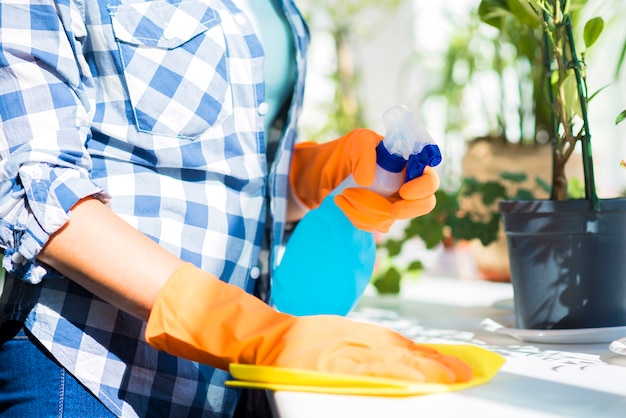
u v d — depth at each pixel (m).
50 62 0.87
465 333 1.07
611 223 0.96
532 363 0.82
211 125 1.01
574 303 0.97
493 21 1.21
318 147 1.23
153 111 0.97
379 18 3.39
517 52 1.60
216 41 1.03
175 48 0.99
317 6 3.02
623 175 2.10
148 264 0.79
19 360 0.90
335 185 1.14
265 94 1.14
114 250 0.79
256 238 1.08
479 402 0.65
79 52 0.94
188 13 1.01
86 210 0.81
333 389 0.68
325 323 0.78
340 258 1.00
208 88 1.01
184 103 0.99
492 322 1.07
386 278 1.52
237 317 0.77
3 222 0.81
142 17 0.98
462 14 2.34
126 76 0.96
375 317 1.26
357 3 3.24
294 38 1.15
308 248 1.02
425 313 1.29
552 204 0.96
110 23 0.96
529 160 1.59
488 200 1.56
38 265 0.82
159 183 0.98
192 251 0.99
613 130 2.38
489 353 0.78
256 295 1.15
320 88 3.16
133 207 0.96
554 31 1.03
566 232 0.96
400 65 3.46
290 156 1.18
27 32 0.87
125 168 0.98
